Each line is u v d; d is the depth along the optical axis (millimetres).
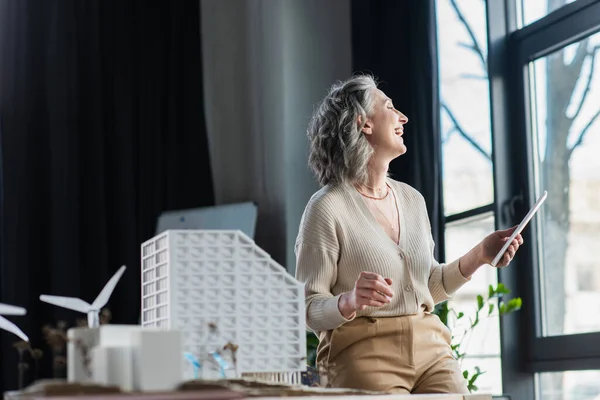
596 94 3811
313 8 5629
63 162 5348
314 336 4422
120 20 5617
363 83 2699
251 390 1608
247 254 2025
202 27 5883
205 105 5848
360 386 2383
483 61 4465
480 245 2609
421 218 2697
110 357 1441
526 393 4160
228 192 5793
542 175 4172
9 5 5477
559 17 3996
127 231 5418
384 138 2641
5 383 5062
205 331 1964
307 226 2520
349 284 2516
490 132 4348
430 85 4418
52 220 5297
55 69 5434
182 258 1972
